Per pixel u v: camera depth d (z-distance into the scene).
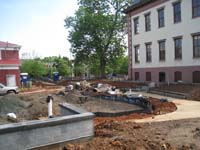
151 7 38.53
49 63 99.25
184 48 32.66
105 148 8.74
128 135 9.98
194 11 31.08
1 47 43.34
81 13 59.12
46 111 20.78
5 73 43.69
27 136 8.48
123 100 24.02
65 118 9.25
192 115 15.32
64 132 9.23
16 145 8.29
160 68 37.03
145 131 10.75
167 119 14.29
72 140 9.41
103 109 20.20
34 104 22.89
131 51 44.06
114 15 58.03
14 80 44.22
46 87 45.12
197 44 30.84
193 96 23.42
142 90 31.88
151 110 18.17
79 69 87.75
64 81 57.94
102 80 50.62
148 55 39.91
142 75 41.28
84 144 9.22
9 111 21.50
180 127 11.53
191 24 31.44
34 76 79.94
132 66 43.88
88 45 59.03
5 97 25.27
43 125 8.75
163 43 36.50
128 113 17.94
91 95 28.84
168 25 35.22
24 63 81.94
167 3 35.22
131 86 35.53
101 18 56.94
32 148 8.56
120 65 72.50
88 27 57.50
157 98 23.83
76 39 59.12
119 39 59.59
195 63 31.06
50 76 85.44
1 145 8.03
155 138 9.71
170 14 34.75
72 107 12.47
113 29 58.59
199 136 9.98
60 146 9.12
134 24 43.19
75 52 60.56
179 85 28.91
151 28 38.75
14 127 8.21
